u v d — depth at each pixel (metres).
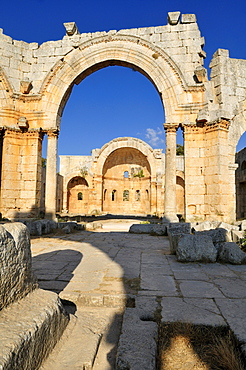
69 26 15.97
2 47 15.69
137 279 5.84
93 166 38.03
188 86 14.70
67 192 39.94
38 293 3.72
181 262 7.41
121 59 15.83
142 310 4.21
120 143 37.12
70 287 5.32
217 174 13.86
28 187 15.64
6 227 3.34
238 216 28.05
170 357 3.34
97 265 7.02
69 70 16.12
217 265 7.12
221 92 14.71
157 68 15.30
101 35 15.88
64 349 3.32
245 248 8.69
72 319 4.05
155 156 35.88
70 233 14.16
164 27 15.48
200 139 14.69
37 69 16.33
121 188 41.53
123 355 3.03
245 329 3.56
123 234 13.77
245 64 15.35
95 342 3.50
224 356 3.16
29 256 3.67
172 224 12.62
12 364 2.25
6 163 15.34
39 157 16.05
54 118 15.92
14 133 15.66
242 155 27.94
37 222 13.38
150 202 36.53
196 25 15.19
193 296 4.81
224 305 4.40
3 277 2.95
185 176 14.66
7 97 15.75
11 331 2.59
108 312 4.52
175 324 3.78
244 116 15.00
